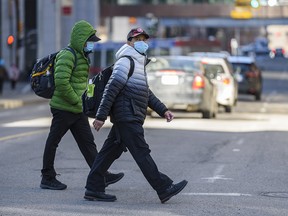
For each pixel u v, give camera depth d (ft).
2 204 77.25
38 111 240.32
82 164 107.14
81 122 84.38
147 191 85.81
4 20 469.16
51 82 83.41
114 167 103.81
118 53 77.20
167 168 104.01
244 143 135.33
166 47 485.56
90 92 77.66
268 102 292.40
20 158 112.68
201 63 189.37
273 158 114.93
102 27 631.56
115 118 76.33
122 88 75.97
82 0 539.70
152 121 181.68
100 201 79.00
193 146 129.59
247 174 98.89
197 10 640.99
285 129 165.48
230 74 219.20
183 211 74.28
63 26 488.85
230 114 218.18
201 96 182.29
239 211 74.64
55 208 75.31
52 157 85.66
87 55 84.28
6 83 435.12
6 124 175.83
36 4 466.70
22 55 448.24
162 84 180.96
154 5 638.53
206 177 96.32
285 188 88.58
